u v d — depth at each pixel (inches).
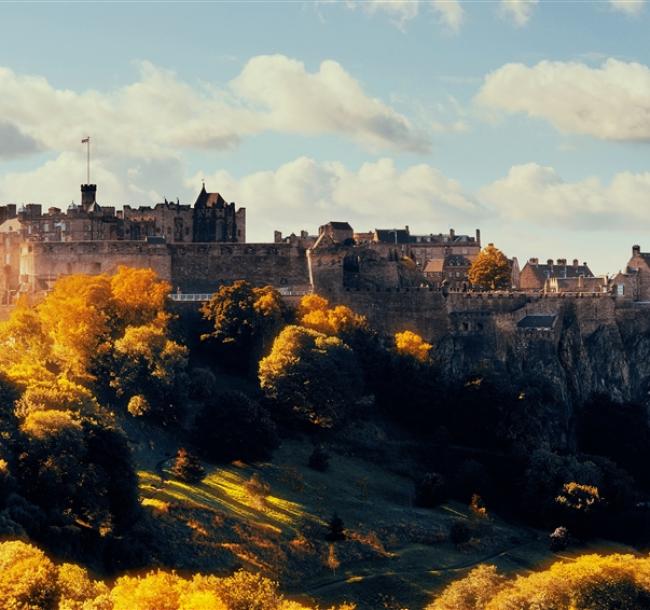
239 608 6963.6
